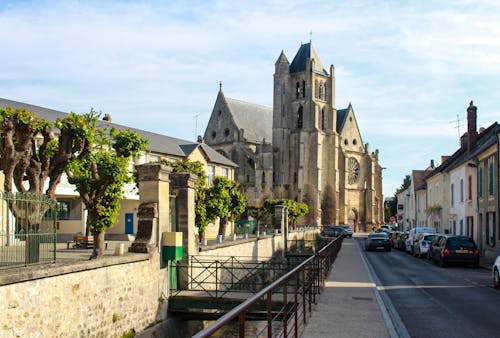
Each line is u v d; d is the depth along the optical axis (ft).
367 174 321.11
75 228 117.60
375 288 59.98
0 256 41.83
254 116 315.99
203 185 104.42
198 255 68.39
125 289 50.93
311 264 48.85
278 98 303.48
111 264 48.16
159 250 59.21
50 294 39.68
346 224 296.71
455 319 43.01
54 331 40.04
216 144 293.64
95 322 45.55
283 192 297.33
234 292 64.80
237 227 178.70
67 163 59.93
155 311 57.26
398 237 163.22
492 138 114.52
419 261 109.50
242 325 17.79
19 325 36.27
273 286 24.89
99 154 63.52
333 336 34.83
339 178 301.22
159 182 59.57
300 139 294.05
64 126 59.88
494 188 107.45
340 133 311.88
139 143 74.49
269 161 276.00
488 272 85.25
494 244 107.76
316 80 304.30
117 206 64.85
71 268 41.91
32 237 42.91
